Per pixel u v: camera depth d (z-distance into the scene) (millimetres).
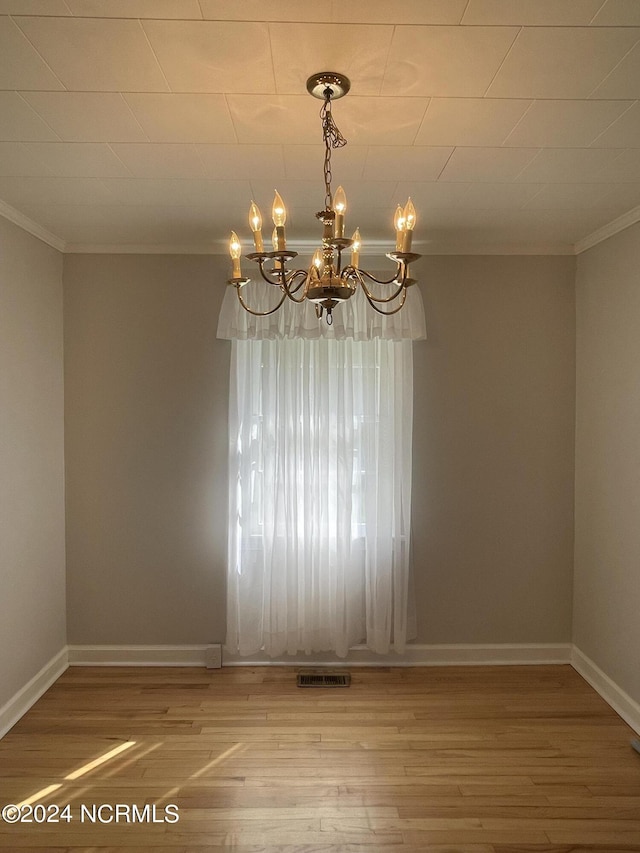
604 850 1981
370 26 1396
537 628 3430
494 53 1502
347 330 3211
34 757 2502
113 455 3369
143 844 2012
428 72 1591
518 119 1856
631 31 1413
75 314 3330
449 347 3369
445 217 2844
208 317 3348
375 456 3334
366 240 3215
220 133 1955
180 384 3361
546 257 3367
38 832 2068
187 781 2342
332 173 2301
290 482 3293
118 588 3396
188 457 3375
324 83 1618
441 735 2680
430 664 3422
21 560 2863
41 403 3072
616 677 2936
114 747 2576
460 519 3402
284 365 3270
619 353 2908
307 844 2008
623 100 1739
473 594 3420
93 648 3400
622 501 2881
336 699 3020
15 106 1771
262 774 2389
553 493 3408
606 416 3035
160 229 3041
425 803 2213
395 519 3299
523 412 3393
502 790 2289
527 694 3072
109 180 2365
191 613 3408
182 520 3389
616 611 2938
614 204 2656
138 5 1316
